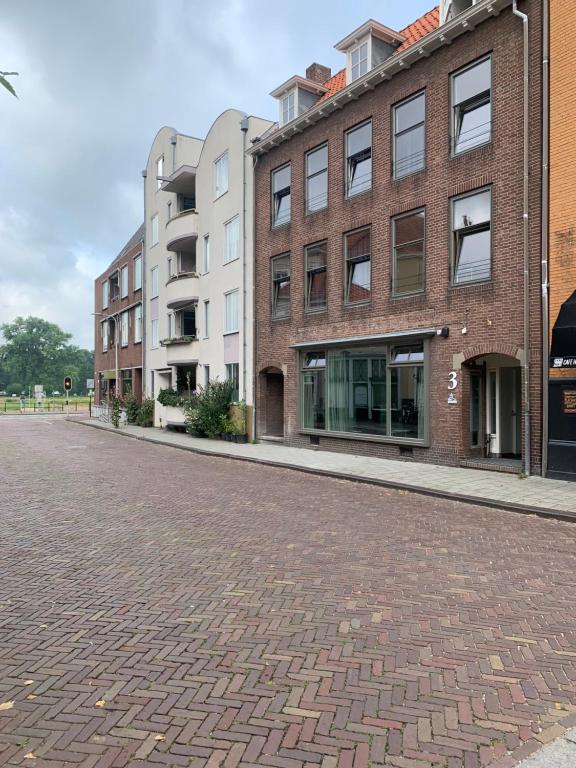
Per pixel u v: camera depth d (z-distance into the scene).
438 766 2.74
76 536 7.19
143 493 10.38
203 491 10.58
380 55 15.96
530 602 4.88
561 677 3.59
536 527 7.66
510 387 13.30
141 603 4.85
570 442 10.60
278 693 3.39
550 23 10.98
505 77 11.87
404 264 14.30
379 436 14.80
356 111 15.61
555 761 2.77
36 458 16.36
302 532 7.35
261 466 14.40
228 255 21.69
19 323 114.56
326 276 16.81
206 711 3.20
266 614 4.59
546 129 10.96
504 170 11.86
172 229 25.31
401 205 14.21
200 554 6.32
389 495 10.11
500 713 3.19
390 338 14.29
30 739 2.95
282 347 18.62
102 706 3.26
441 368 13.13
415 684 3.50
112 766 2.74
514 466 11.73
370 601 4.88
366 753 2.84
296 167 17.94
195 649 3.97
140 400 32.31
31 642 4.11
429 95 13.51
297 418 17.97
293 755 2.82
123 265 35.47
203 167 23.78
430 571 5.71
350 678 3.56
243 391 20.39
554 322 10.84
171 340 25.27
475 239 12.63
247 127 20.05
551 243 10.90
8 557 6.29
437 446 13.24
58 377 115.88
